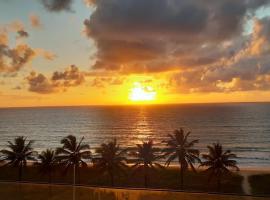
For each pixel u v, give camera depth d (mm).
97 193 16781
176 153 47719
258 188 46312
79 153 50500
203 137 158625
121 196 16672
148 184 48375
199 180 49688
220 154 46656
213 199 15820
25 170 56469
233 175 52094
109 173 48125
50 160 50969
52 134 191250
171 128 198750
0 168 57500
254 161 99312
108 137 170500
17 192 16938
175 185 47625
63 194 16750
